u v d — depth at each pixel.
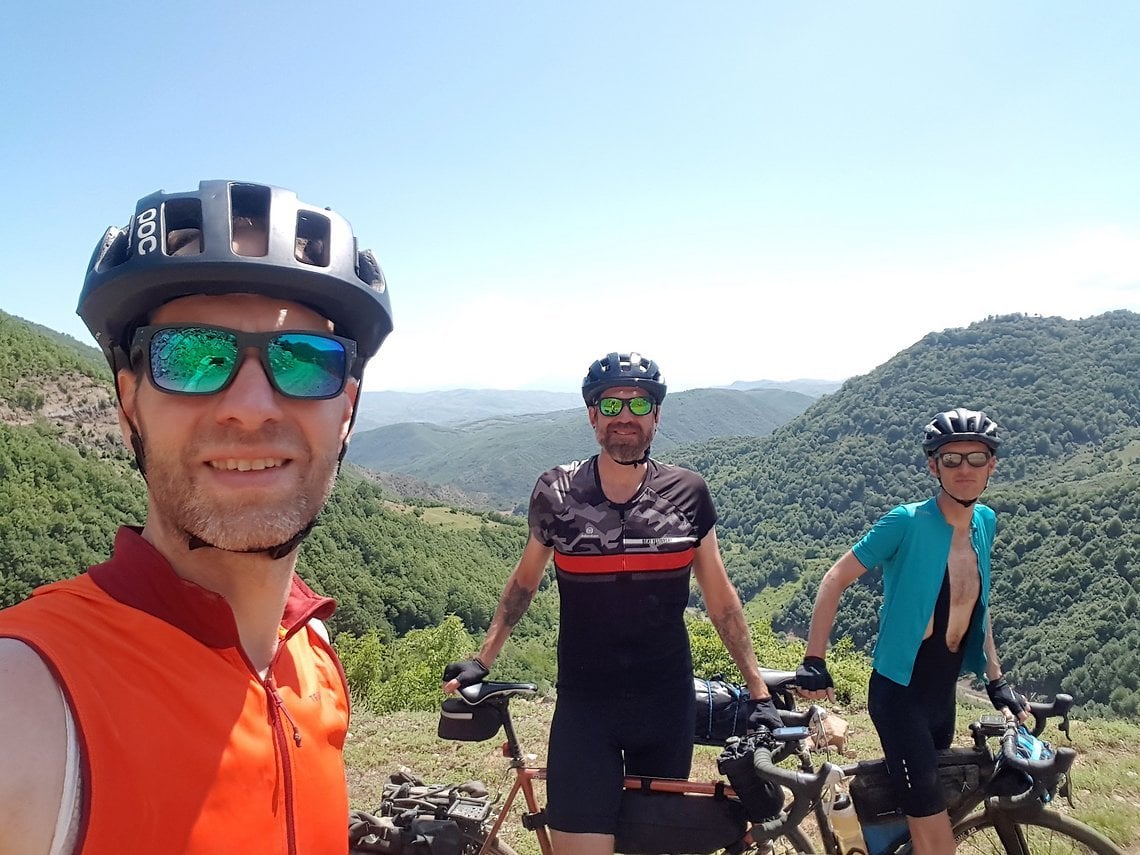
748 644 2.64
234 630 1.03
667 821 2.27
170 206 1.12
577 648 2.46
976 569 2.78
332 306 1.20
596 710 2.39
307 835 1.06
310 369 1.10
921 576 2.70
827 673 2.65
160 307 1.10
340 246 1.21
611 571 2.41
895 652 2.71
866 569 2.80
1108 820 3.88
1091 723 5.85
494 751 5.12
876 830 2.69
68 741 0.79
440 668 12.26
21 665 0.80
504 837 3.76
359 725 5.84
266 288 1.11
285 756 1.05
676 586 2.46
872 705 2.79
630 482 2.55
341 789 1.19
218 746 0.93
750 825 2.27
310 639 1.33
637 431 2.45
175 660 0.94
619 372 2.43
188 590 0.99
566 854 2.22
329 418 1.14
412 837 2.42
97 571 0.98
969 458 2.68
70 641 0.86
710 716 2.63
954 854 2.56
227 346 1.04
